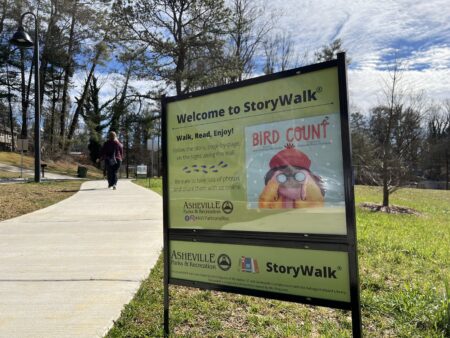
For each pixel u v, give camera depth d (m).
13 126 48.38
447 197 24.70
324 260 2.56
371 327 3.27
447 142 49.16
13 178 22.23
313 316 3.50
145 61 26.84
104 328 3.14
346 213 2.48
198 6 26.50
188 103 3.22
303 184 2.64
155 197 11.72
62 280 4.30
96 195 12.34
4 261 5.05
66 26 38.84
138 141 35.72
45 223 7.69
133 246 5.83
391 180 15.25
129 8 25.97
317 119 2.60
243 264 2.90
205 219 3.09
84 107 45.28
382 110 16.81
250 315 3.49
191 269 3.16
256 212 2.84
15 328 3.14
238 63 27.97
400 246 6.74
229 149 2.99
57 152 42.56
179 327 3.26
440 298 3.72
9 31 37.97
